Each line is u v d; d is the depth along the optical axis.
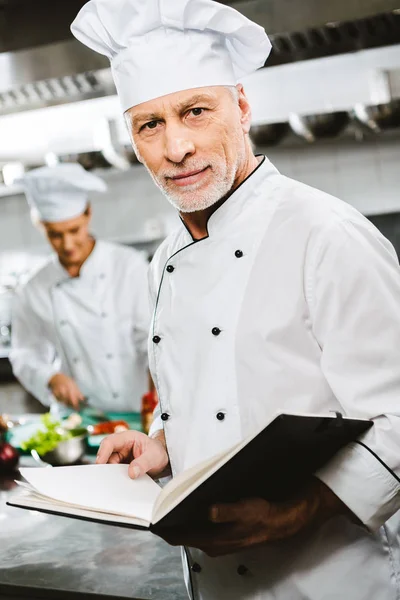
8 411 3.71
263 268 1.17
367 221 1.18
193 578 1.26
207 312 1.20
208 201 1.16
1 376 4.28
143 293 3.10
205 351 1.19
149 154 1.19
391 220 4.05
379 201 4.05
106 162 3.40
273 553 1.18
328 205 1.16
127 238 4.48
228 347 1.17
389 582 1.20
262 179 1.23
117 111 3.99
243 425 1.16
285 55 2.59
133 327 3.12
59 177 2.87
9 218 4.69
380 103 2.95
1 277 4.68
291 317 1.14
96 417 2.69
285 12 2.27
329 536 1.16
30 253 4.69
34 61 2.58
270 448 0.91
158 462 1.27
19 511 1.86
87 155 3.37
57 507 1.06
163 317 1.26
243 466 0.91
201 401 1.18
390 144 3.98
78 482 1.14
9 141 4.25
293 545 1.17
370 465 1.04
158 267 1.42
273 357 1.14
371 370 1.07
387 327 1.07
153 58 1.17
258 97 3.86
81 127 4.10
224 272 1.20
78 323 3.15
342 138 3.71
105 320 3.12
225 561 1.21
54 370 3.04
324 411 1.14
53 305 3.18
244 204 1.21
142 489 1.15
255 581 1.19
